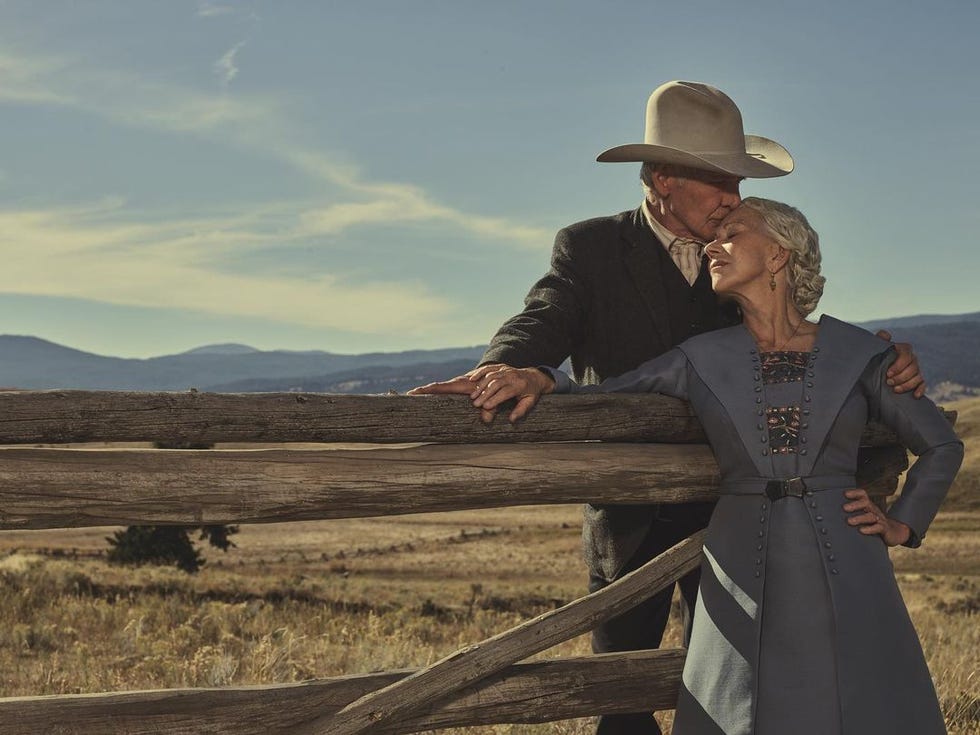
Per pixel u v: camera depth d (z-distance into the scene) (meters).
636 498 2.95
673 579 3.03
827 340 2.91
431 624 12.10
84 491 2.30
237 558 62.94
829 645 2.66
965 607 23.75
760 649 2.70
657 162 3.31
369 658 7.89
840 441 2.82
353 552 72.50
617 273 3.46
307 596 15.98
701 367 2.97
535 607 20.55
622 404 2.99
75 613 10.27
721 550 2.86
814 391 2.83
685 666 2.91
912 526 2.81
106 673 6.95
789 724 2.62
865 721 2.61
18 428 2.23
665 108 3.34
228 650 8.20
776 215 2.94
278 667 7.15
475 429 2.77
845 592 2.69
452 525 103.75
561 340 3.34
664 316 3.44
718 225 3.34
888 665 2.67
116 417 2.32
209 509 2.42
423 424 2.69
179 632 8.94
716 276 2.98
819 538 2.73
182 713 2.45
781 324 2.97
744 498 2.85
